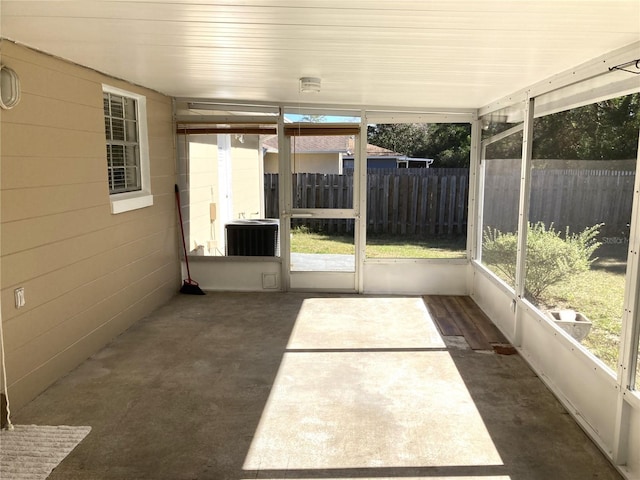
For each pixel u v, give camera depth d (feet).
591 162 9.07
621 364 7.63
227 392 10.27
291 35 8.22
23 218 9.48
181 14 7.18
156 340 13.28
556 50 8.51
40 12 7.18
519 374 11.27
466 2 6.21
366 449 8.21
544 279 11.32
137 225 14.69
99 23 7.74
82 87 11.46
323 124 17.52
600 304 8.66
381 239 18.45
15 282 9.29
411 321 15.12
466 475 7.53
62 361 10.91
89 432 8.66
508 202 14.15
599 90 8.90
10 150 9.09
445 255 18.39
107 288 12.91
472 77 11.42
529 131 12.27
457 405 9.77
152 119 15.60
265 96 16.20
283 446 8.29
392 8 6.57
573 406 9.50
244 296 17.90
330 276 18.52
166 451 8.11
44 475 7.44
